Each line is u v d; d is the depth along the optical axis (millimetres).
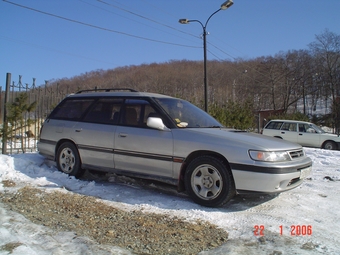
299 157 4449
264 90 52031
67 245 3016
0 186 4969
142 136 4773
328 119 28141
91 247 2977
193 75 49281
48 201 4332
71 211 3979
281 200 4578
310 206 4348
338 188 5379
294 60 53156
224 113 14047
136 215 3869
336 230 3527
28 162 6199
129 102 5215
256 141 4215
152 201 4406
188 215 3877
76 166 5566
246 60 49031
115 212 3963
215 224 3619
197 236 3305
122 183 5430
